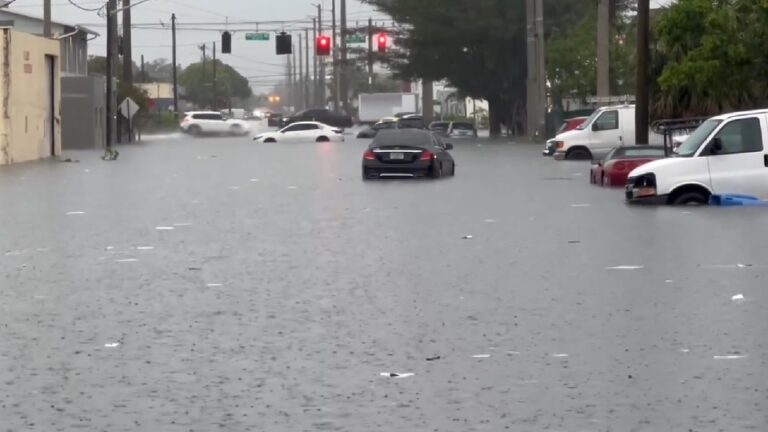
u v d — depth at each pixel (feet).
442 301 55.21
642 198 98.78
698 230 81.00
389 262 69.51
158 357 44.01
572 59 295.48
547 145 216.74
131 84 330.54
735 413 35.37
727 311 51.44
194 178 157.69
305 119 434.71
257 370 41.75
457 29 342.23
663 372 40.60
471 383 39.45
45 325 50.47
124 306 55.01
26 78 211.82
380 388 39.01
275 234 85.97
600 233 82.48
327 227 90.58
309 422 35.19
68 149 277.23
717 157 96.02
